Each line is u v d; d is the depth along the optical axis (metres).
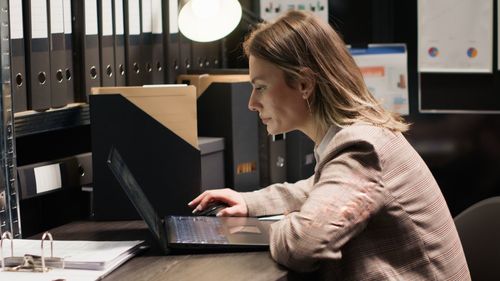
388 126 1.71
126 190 1.76
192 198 2.15
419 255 1.65
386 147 1.64
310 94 1.74
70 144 2.39
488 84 3.22
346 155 1.63
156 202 2.13
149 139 2.12
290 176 2.69
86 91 2.18
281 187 2.07
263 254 1.69
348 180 1.59
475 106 3.23
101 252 1.64
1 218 1.86
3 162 1.86
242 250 1.72
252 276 1.54
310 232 1.55
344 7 3.23
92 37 2.18
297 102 1.75
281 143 2.63
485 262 2.12
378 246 1.63
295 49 1.72
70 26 2.13
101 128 2.09
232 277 1.54
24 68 1.97
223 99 2.40
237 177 2.42
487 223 2.12
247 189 2.46
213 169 2.35
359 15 3.25
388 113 1.75
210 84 2.41
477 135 3.25
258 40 1.75
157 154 2.12
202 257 1.68
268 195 2.05
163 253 1.72
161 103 2.12
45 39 2.02
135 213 2.08
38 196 2.21
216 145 2.34
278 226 1.65
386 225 1.63
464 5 3.20
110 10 2.24
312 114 1.76
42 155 2.31
